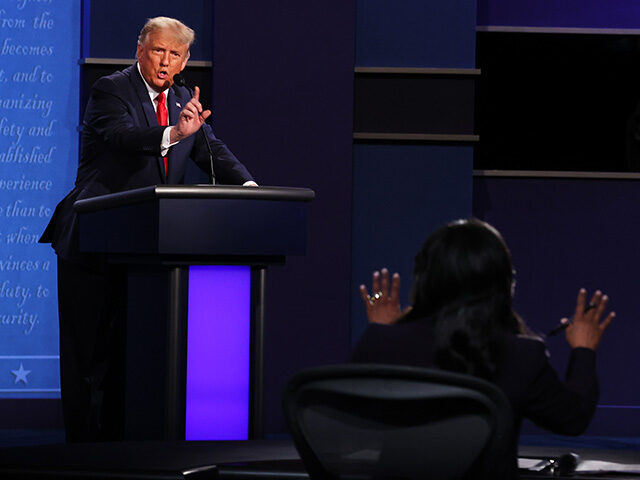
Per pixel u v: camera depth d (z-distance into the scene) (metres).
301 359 18.00
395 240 18.34
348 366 5.82
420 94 18.38
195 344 10.63
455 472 5.98
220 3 17.81
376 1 18.36
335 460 6.17
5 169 18.70
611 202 19.39
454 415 5.86
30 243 18.81
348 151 18.05
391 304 7.04
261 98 17.91
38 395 18.89
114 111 13.33
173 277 10.52
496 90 20.67
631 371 19.25
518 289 19.30
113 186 13.48
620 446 17.88
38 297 18.86
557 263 19.34
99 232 11.70
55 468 7.82
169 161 13.23
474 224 6.41
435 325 6.22
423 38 18.36
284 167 17.94
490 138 20.77
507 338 6.27
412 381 5.75
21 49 18.75
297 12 17.95
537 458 8.87
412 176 18.38
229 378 10.67
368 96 18.33
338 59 18.02
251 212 10.35
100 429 14.05
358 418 5.99
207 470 7.89
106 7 17.89
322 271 18.02
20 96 18.75
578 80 20.56
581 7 19.56
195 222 10.13
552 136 20.75
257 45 17.91
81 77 18.33
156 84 13.77
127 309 11.33
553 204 19.38
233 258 10.62
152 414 11.33
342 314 18.03
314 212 17.98
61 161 18.84
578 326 6.75
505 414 5.73
